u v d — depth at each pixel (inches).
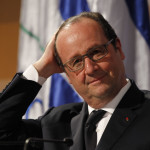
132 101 164.6
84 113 176.9
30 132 188.2
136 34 294.8
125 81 170.2
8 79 409.7
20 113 179.6
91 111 171.5
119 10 296.7
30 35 323.9
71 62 162.7
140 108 161.3
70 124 188.2
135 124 154.9
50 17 317.7
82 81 159.9
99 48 159.2
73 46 160.4
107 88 156.9
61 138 185.3
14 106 179.0
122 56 174.4
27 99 180.9
